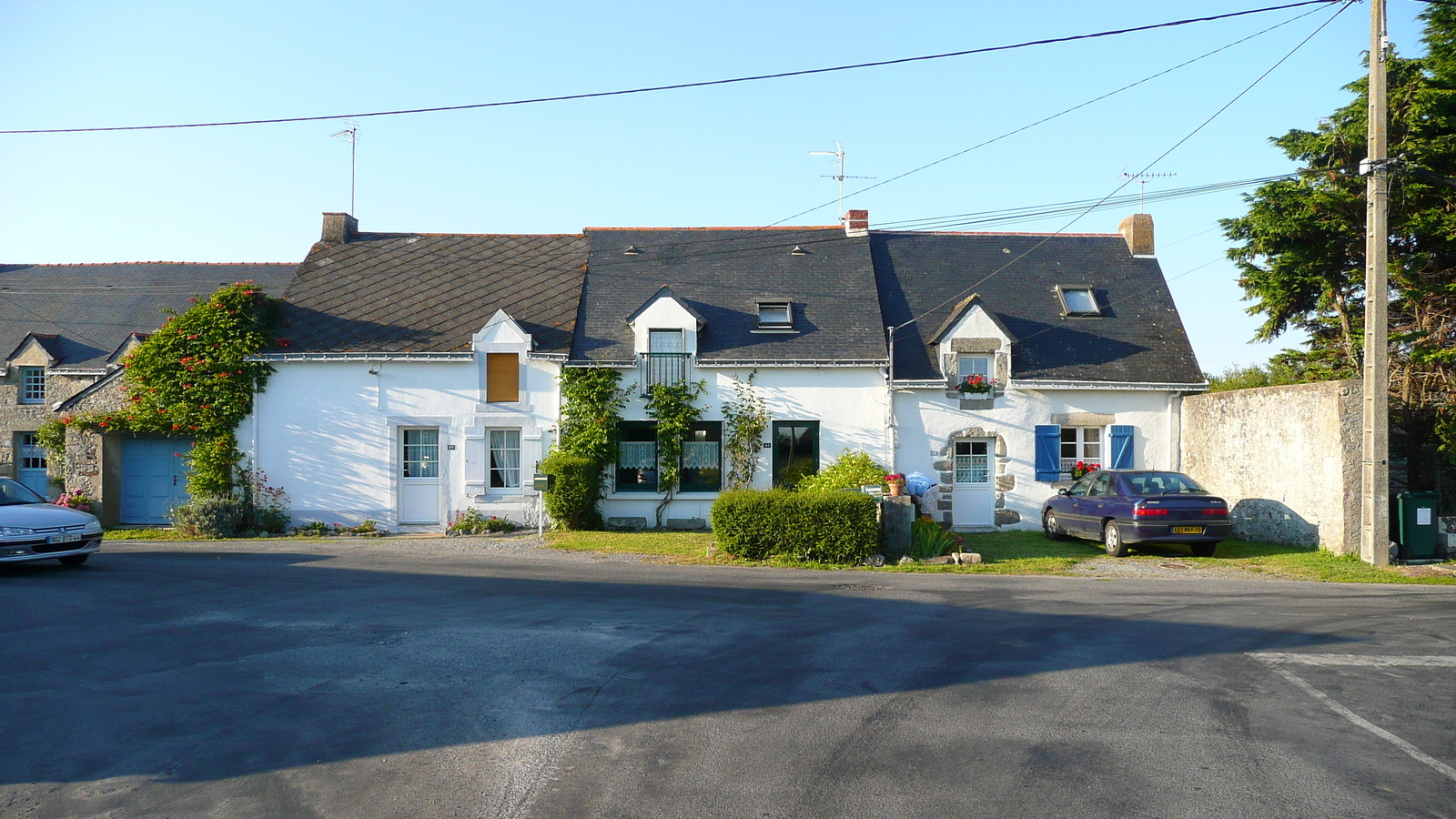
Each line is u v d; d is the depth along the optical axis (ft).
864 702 21.76
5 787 16.65
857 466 62.23
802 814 15.35
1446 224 62.13
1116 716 20.76
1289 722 20.47
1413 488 64.59
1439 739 19.39
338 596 36.19
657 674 24.11
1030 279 75.31
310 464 65.31
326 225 78.84
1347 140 69.10
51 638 28.35
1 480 45.65
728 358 66.49
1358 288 73.77
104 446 66.69
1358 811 15.66
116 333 86.84
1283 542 56.39
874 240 79.25
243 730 19.70
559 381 65.98
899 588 39.50
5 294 91.91
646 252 77.15
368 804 15.83
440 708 21.16
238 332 65.46
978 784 16.75
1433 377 60.34
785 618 31.91
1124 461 67.62
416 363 65.72
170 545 56.70
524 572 44.06
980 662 25.54
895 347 68.44
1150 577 44.80
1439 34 67.26
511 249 78.38
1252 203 72.59
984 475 67.46
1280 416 56.65
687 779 16.92
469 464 65.67
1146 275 76.64
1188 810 15.64
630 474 66.64
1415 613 33.47
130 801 16.02
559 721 20.24
